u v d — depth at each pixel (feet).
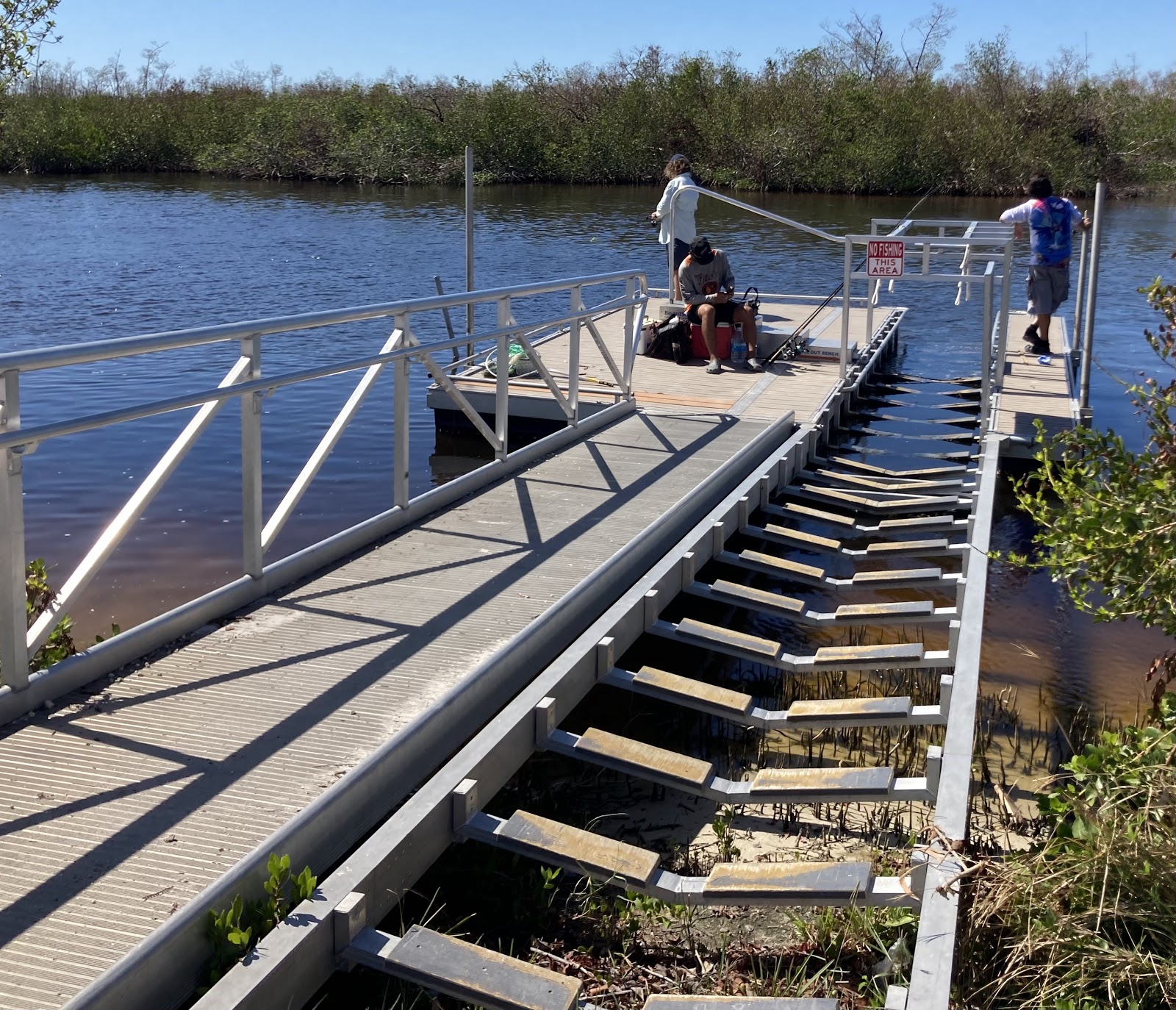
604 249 77.15
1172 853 11.11
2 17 22.95
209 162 153.48
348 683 13.57
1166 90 138.62
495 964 9.80
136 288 60.70
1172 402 14.80
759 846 13.73
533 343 39.01
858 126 128.26
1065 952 10.53
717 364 34.35
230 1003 8.56
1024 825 14.14
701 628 16.78
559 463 24.26
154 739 12.07
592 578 16.79
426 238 83.76
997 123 123.85
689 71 140.26
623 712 17.26
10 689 12.30
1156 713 14.89
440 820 11.42
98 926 9.15
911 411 35.14
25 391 37.76
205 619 15.21
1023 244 78.95
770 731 16.93
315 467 17.10
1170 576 13.60
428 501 20.51
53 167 155.12
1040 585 23.44
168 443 32.14
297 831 10.29
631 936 11.64
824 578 19.81
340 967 9.82
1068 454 15.35
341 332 49.01
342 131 147.84
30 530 25.53
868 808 14.58
